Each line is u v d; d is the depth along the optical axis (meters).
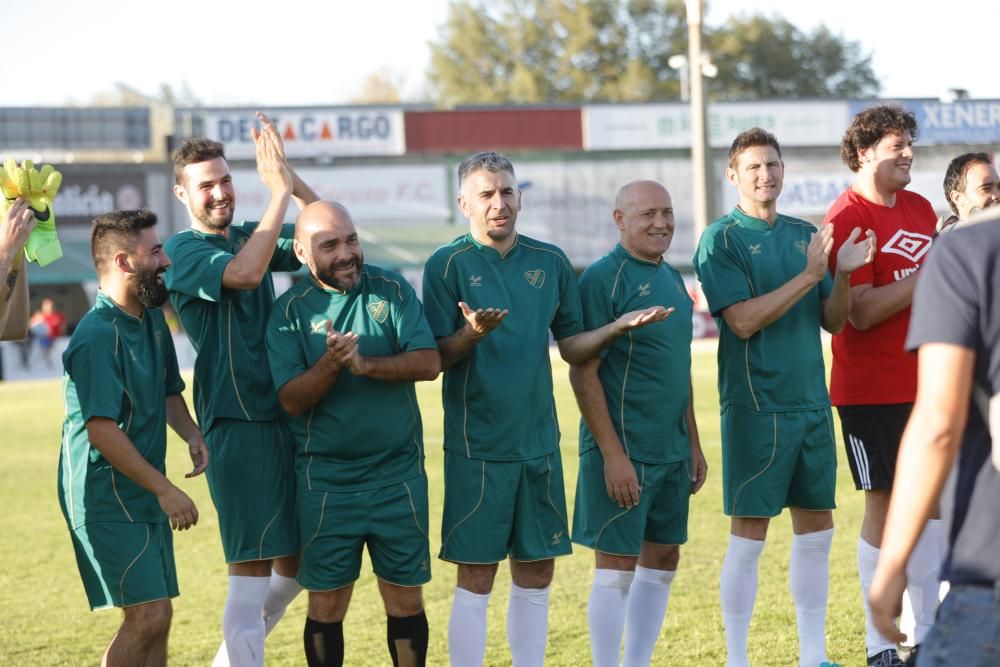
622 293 5.58
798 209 39.28
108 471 4.99
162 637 5.08
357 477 5.18
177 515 4.89
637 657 5.69
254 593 5.46
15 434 18.50
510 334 5.31
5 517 11.51
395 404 5.20
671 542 5.69
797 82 69.62
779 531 9.07
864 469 5.73
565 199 41.81
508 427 5.27
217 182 5.48
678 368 5.56
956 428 3.03
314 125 40.84
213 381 5.46
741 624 5.66
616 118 41.94
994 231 3.10
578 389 5.47
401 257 40.72
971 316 3.05
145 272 5.03
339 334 4.74
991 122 18.50
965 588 3.13
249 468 5.40
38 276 38.62
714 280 5.71
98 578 5.00
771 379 5.65
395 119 41.22
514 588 5.43
